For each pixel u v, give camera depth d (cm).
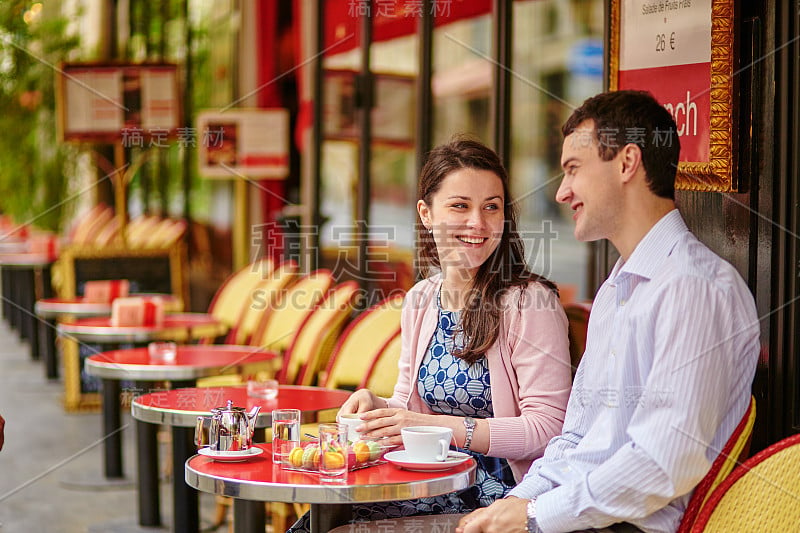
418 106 549
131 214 1091
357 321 409
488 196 287
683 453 216
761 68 275
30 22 1052
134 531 464
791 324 273
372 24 625
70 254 723
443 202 288
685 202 299
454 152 291
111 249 732
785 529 211
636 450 219
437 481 236
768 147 273
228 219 1011
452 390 288
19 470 584
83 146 1058
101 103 820
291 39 904
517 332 282
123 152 957
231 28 981
